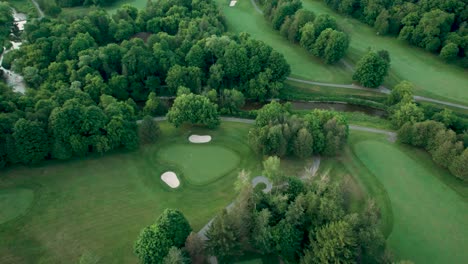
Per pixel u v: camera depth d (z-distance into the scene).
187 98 89.81
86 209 71.75
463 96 109.94
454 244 68.38
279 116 85.06
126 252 64.56
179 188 77.12
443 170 82.88
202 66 113.12
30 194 73.81
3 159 76.88
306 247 60.72
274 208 64.69
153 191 76.25
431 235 69.75
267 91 110.75
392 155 86.88
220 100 101.62
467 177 77.69
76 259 63.25
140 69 107.12
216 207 73.00
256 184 77.62
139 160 83.12
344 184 70.50
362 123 98.94
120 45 117.94
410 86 102.56
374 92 112.56
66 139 78.00
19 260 62.88
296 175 80.00
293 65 123.69
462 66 120.12
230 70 109.75
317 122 84.56
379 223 64.69
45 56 110.06
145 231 59.34
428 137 85.69
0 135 74.31
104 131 81.94
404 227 71.00
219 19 138.00
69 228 68.19
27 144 75.06
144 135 84.94
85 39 112.00
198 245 58.66
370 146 89.62
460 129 91.75
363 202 75.12
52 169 79.19
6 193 73.62
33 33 114.75
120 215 71.00
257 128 84.44
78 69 106.62
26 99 84.81
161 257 57.34
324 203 59.38
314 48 122.81
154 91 109.75
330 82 116.62
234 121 98.06
